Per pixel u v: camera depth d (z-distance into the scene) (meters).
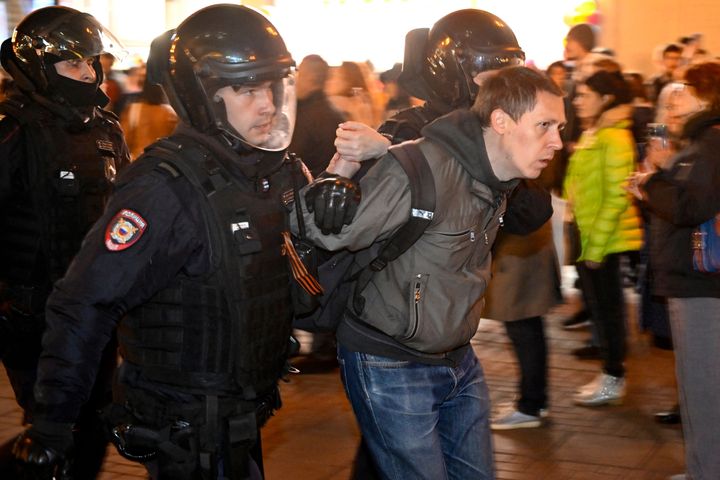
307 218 2.55
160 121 7.15
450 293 2.62
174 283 2.37
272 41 2.39
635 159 5.26
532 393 4.91
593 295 5.27
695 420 3.64
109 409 2.53
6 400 5.29
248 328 2.40
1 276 3.39
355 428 4.93
